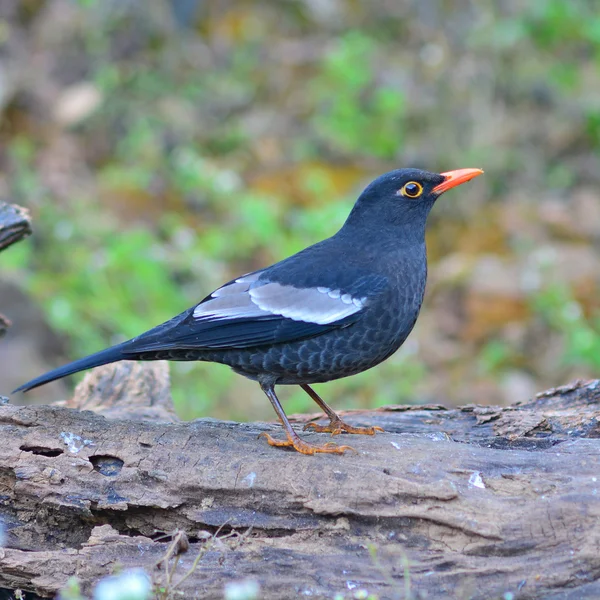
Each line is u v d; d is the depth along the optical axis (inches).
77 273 596.1
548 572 262.1
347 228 348.8
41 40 757.3
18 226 386.3
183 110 742.5
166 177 687.7
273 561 274.7
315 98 758.5
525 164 714.2
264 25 829.2
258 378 334.3
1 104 695.7
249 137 735.1
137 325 565.3
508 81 749.3
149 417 377.1
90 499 292.7
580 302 612.1
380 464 295.6
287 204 686.5
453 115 725.3
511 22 786.8
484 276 611.8
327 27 837.8
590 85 775.1
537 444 327.9
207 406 525.0
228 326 324.2
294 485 287.4
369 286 326.0
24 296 552.7
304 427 343.9
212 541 277.6
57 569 278.1
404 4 835.4
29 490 295.3
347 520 282.4
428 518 275.7
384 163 719.1
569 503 270.5
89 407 390.6
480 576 264.4
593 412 339.6
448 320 605.9
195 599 267.6
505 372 568.7
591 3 837.8
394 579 267.3
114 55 768.9
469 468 291.7
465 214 679.1
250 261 631.2
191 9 814.5
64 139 700.0
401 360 557.0
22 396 517.7
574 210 685.3
